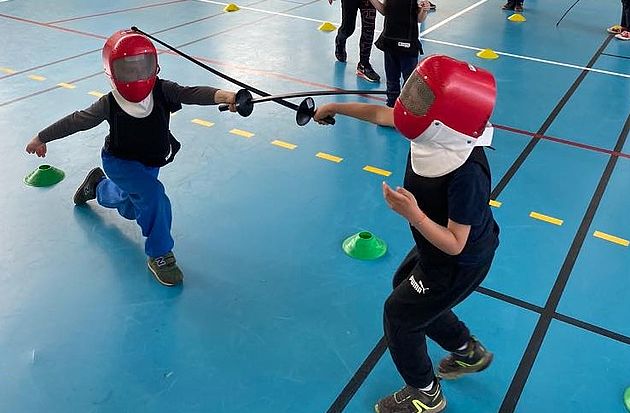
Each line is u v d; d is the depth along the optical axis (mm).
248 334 2416
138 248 2936
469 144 1598
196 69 5258
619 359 2293
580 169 3699
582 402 2111
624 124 4320
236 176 3574
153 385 2176
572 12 7410
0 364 2250
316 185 3502
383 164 3768
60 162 3709
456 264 1756
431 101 1529
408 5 4094
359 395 2139
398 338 1892
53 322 2459
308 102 2115
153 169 2623
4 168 3613
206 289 2664
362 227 3113
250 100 2250
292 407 2086
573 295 2625
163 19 6871
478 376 2227
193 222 3119
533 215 3219
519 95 4840
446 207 1663
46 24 6566
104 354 2311
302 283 2705
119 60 2240
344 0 5273
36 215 3170
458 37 6410
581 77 5238
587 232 3070
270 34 6387
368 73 5129
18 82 4918
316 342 2377
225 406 2090
